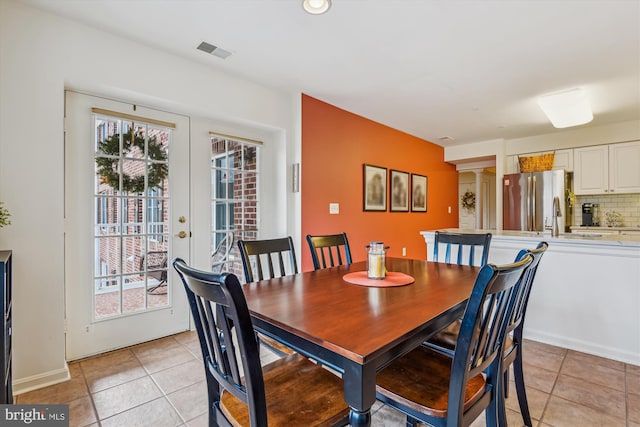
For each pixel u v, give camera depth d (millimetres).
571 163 4707
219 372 1074
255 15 2025
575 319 2459
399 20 2078
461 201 8445
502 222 5098
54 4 1910
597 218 4742
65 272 2203
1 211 1677
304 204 3402
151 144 2619
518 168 5211
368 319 1098
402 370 1273
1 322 1403
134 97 2424
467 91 3295
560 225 4391
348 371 894
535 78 2967
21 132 1881
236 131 3164
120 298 2447
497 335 1193
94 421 1614
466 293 1418
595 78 2957
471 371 1025
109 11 1979
